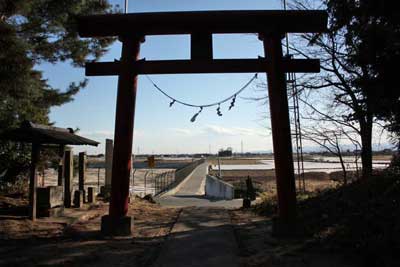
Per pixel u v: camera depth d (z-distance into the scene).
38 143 12.21
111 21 10.44
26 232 10.63
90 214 14.10
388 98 8.72
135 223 12.64
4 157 16.78
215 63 10.56
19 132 12.02
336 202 12.70
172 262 7.87
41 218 12.54
